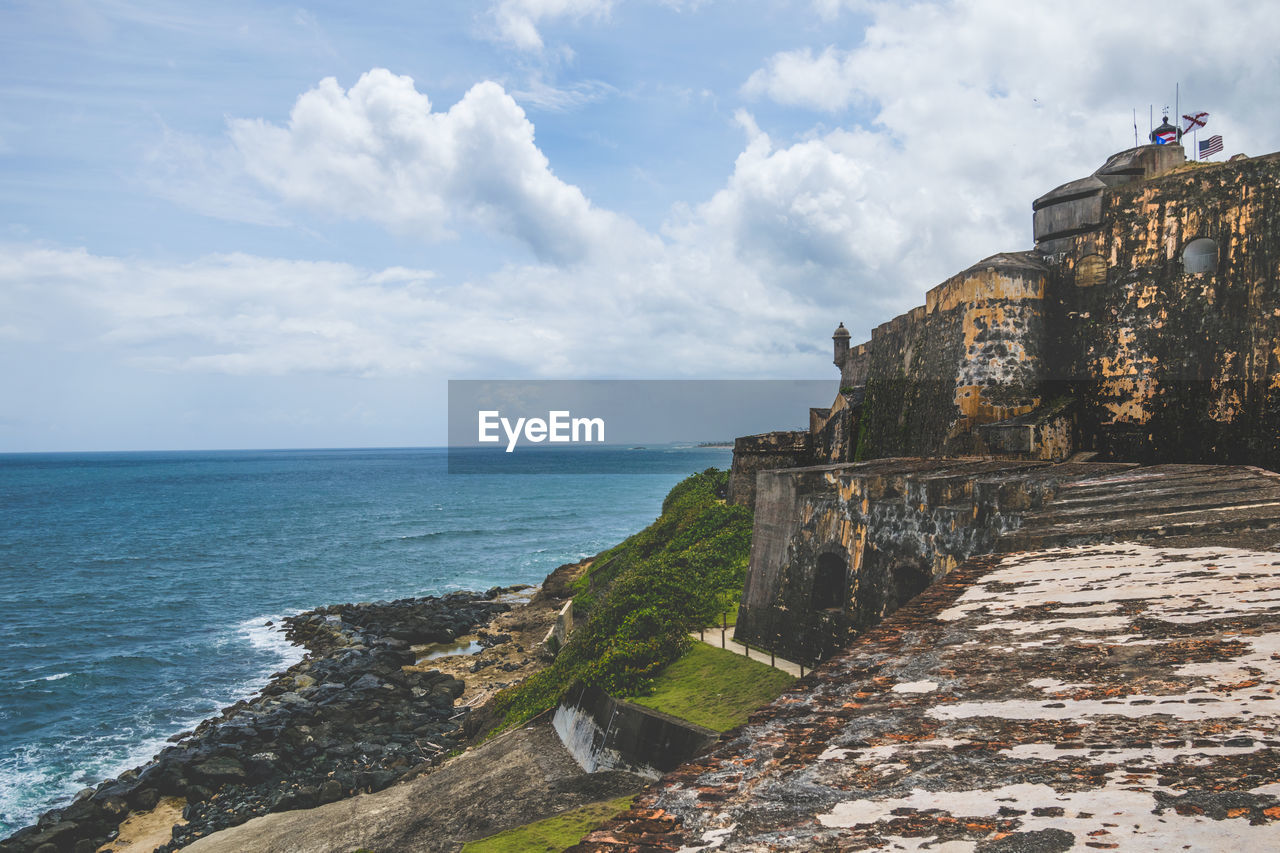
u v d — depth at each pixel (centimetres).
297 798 2716
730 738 484
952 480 1725
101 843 2602
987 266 2191
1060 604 692
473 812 2219
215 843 2455
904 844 309
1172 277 1961
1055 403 2116
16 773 3105
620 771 2167
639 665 2484
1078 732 409
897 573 1894
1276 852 265
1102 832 296
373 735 3316
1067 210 2169
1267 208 1798
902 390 2764
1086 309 2128
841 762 413
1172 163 2191
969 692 500
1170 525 941
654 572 3009
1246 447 1803
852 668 593
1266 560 754
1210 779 330
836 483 2314
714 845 338
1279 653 487
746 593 2644
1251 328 1812
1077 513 1120
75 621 5406
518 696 3200
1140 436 2003
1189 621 583
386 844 2180
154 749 3312
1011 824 312
